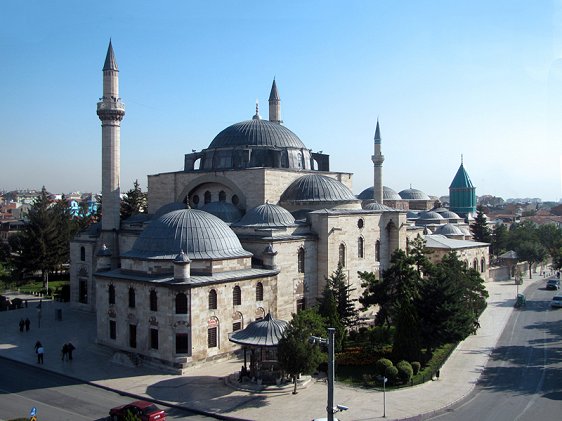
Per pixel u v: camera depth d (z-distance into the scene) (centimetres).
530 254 11556
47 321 6444
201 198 7281
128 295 4856
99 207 13875
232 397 3791
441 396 3788
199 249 4897
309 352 3738
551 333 5897
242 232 5828
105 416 3466
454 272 5800
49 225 9188
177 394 3859
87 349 5166
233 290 4884
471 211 15700
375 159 9350
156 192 7600
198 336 4534
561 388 3994
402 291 5262
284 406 3600
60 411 3556
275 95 9006
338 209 6488
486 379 4238
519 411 3519
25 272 9281
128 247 6844
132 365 4566
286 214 6075
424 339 4662
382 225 7012
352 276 6444
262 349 4153
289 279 5731
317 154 8106
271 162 7231
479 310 6556
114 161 6962
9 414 3478
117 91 7012
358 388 3988
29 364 4662
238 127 7625
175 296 4475
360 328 5562
